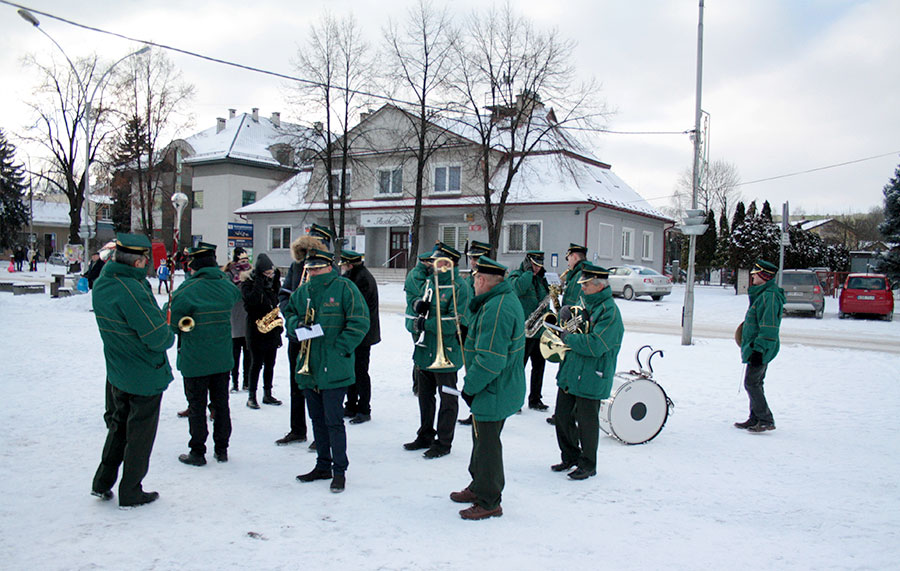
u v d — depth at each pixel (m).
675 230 65.00
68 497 4.75
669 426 7.36
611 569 3.85
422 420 6.25
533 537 4.28
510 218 30.86
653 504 4.95
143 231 38.31
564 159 29.59
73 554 3.83
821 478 5.62
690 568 3.89
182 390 8.48
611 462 6.00
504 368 4.65
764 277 7.10
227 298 5.68
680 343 14.23
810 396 9.01
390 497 4.96
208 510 4.59
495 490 4.58
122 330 4.48
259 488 5.08
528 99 27.48
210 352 5.54
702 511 4.83
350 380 5.14
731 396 8.93
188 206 45.69
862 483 5.50
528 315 8.06
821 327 19.23
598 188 32.50
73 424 6.63
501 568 3.81
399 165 33.78
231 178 42.81
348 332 5.08
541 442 6.66
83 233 26.72
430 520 4.52
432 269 6.73
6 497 4.68
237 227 38.78
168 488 5.00
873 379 10.30
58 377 8.95
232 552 3.92
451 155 32.88
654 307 24.03
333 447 5.05
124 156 38.59
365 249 36.66
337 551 3.98
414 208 32.22
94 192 43.50
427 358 6.11
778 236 39.78
